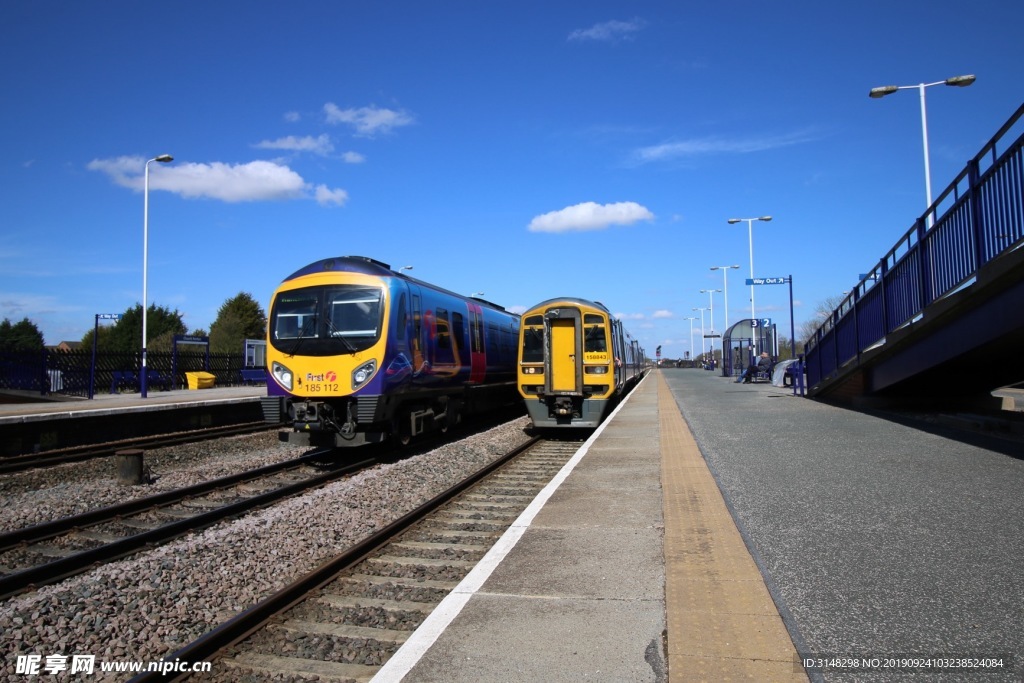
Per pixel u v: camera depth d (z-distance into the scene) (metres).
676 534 6.09
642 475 8.98
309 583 5.92
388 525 7.57
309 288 13.02
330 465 12.89
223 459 13.96
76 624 5.24
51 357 23.17
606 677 3.59
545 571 5.24
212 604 5.68
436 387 15.12
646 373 66.12
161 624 5.25
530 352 16.45
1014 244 8.78
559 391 16.03
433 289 15.56
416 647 4.01
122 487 10.61
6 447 13.75
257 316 73.56
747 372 36.50
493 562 5.48
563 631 4.17
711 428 13.97
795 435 12.30
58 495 10.09
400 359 13.02
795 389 24.12
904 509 6.70
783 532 6.11
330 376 12.52
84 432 15.53
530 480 11.13
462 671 3.71
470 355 17.48
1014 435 11.11
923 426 12.73
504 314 22.23
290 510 8.53
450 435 17.69
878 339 15.21
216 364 32.88
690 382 39.34
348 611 5.56
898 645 3.85
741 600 4.52
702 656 3.74
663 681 3.53
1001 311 9.88
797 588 4.75
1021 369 13.38
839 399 19.25
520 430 18.38
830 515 6.61
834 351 19.31
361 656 4.75
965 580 4.80
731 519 6.55
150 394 25.25
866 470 8.70
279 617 5.35
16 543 7.58
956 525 6.11
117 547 7.10
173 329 68.00
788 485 8.02
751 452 10.56
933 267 11.80
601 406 15.97
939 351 12.30
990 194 9.53
